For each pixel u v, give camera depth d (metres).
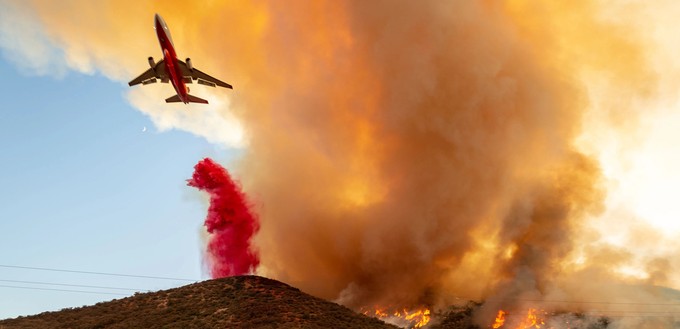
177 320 79.56
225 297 86.75
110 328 78.38
